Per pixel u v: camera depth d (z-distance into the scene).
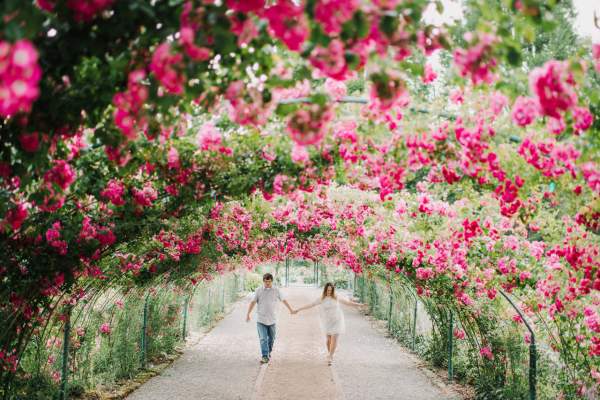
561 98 2.29
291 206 6.99
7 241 3.85
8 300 4.38
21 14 1.61
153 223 4.89
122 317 7.63
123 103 2.26
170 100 2.33
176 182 4.16
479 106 3.12
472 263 5.71
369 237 7.81
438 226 5.75
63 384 5.62
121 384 7.19
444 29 2.42
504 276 5.34
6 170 2.59
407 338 10.94
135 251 6.05
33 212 3.87
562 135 2.94
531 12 2.13
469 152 3.27
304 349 10.51
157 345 9.23
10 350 4.81
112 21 2.08
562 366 5.19
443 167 3.64
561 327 5.03
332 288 9.12
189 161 4.00
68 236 4.11
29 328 5.09
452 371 7.79
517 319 5.93
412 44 2.32
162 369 8.41
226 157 4.02
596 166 2.85
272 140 3.77
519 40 2.40
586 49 2.56
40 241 4.16
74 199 4.02
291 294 25.08
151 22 2.15
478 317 6.73
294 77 2.48
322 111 2.49
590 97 2.54
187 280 10.76
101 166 3.87
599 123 2.74
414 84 3.32
